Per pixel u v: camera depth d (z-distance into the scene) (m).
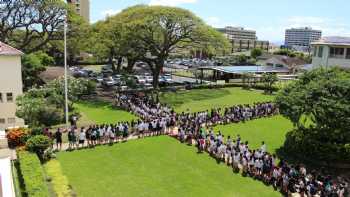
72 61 90.00
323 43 49.09
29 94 34.50
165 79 66.81
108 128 30.77
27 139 27.47
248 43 184.88
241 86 66.62
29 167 22.45
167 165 26.34
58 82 38.16
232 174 25.20
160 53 56.47
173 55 78.12
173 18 51.53
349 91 25.75
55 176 22.92
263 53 128.25
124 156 27.81
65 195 20.45
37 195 18.94
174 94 56.28
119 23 51.91
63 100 36.72
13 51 34.34
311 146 27.34
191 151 29.28
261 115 42.03
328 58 48.97
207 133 32.03
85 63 102.69
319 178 22.84
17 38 61.66
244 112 40.06
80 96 48.88
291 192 22.22
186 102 50.50
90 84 48.47
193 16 53.00
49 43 66.56
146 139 31.91
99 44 53.84
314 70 29.47
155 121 33.56
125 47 52.97
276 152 29.78
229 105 48.97
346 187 21.73
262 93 59.62
